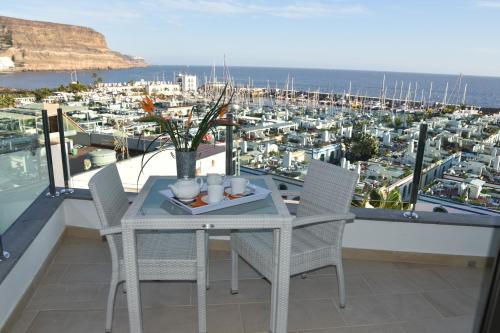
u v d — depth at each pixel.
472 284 2.31
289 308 2.01
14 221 2.33
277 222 1.54
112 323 1.84
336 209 1.91
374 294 2.17
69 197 2.76
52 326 1.82
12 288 1.84
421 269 2.50
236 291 2.13
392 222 2.53
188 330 1.81
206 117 2.06
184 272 1.70
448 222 2.48
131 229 1.51
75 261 2.47
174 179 2.17
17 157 2.49
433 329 1.86
